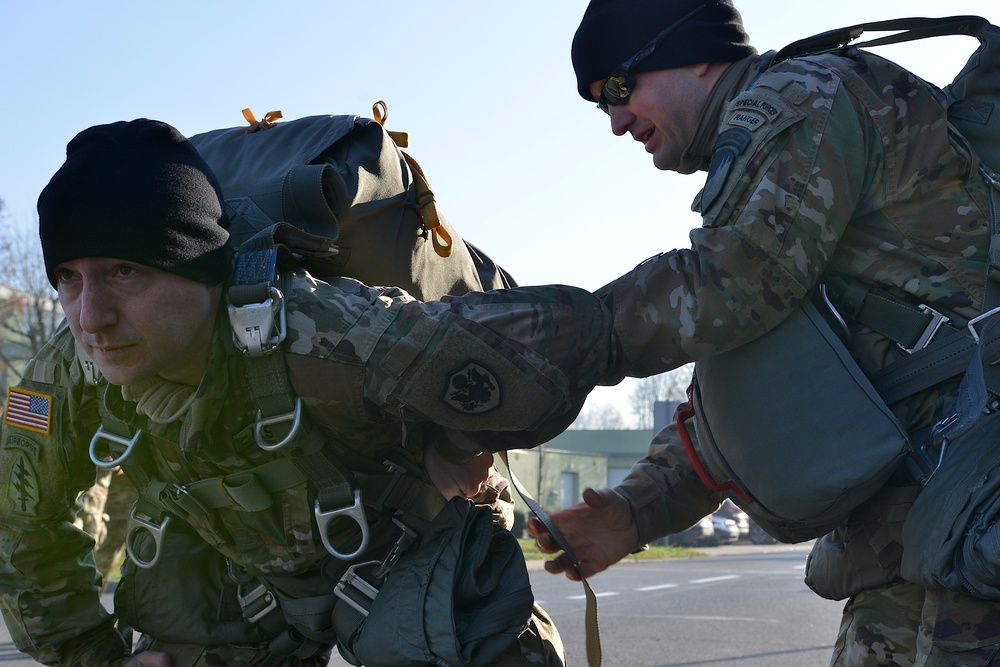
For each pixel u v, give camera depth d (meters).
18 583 1.91
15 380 26.42
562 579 13.38
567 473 34.56
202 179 1.56
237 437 1.61
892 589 1.72
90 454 1.72
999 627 1.48
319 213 1.69
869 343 1.67
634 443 54.19
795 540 1.79
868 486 1.59
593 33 1.90
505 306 1.58
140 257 1.48
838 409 1.59
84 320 1.51
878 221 1.63
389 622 1.63
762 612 9.17
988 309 1.58
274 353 1.54
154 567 1.98
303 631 1.81
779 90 1.63
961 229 1.61
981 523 1.44
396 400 1.56
